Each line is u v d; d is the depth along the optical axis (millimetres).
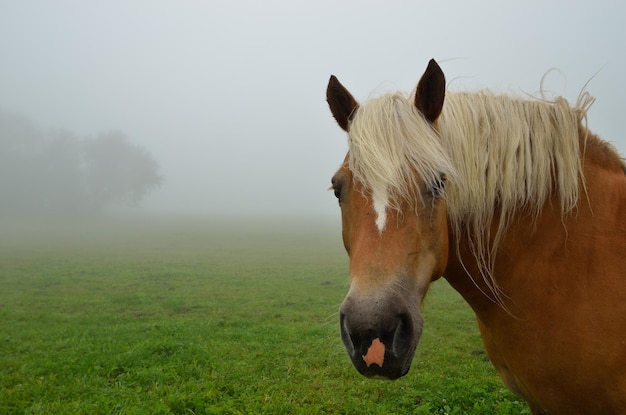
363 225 2135
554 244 2305
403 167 2115
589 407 2199
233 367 6691
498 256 2400
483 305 2531
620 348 2090
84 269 19688
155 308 11844
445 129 2340
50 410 5156
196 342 8250
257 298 13438
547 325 2248
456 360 7078
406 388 5809
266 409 5086
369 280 1992
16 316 10727
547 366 2250
